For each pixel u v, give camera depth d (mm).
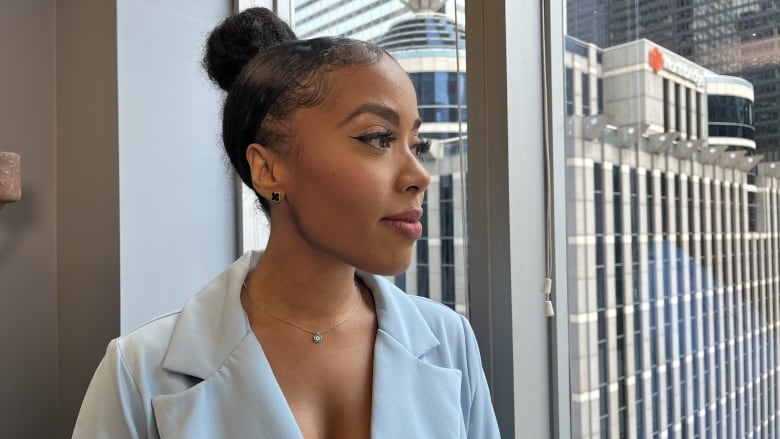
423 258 1175
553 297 948
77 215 1296
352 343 606
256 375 546
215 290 619
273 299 597
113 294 1188
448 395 616
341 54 521
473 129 938
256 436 526
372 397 575
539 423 927
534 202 933
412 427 576
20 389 1316
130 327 1188
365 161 500
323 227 514
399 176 514
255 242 1400
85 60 1264
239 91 562
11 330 1304
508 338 895
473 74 936
